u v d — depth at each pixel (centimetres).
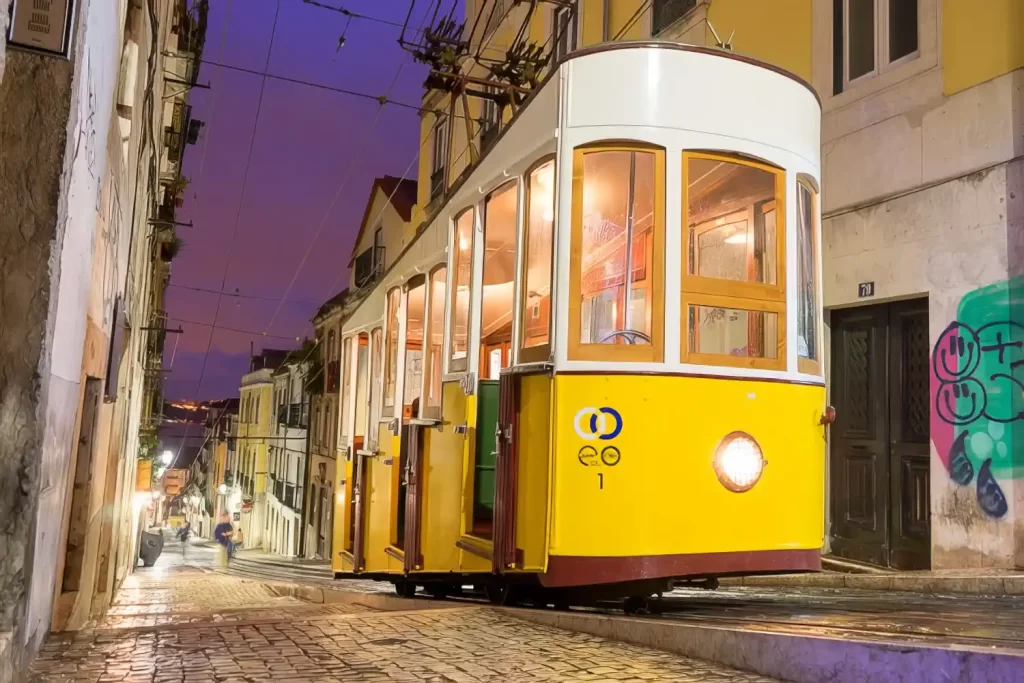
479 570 512
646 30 1127
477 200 572
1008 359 617
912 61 718
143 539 2512
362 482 882
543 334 460
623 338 438
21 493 296
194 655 376
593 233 443
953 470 654
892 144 729
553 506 426
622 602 525
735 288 449
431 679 331
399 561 696
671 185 442
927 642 293
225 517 2672
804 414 462
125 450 1097
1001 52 638
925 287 688
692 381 434
